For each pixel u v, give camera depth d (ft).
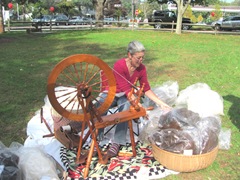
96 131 9.43
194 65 26.50
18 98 17.02
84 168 9.95
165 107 11.19
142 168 9.92
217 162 10.52
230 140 11.85
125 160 10.40
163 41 44.96
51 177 8.55
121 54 32.48
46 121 13.14
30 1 124.26
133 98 10.37
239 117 14.33
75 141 10.80
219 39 49.98
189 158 9.29
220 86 19.74
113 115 9.78
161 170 9.81
